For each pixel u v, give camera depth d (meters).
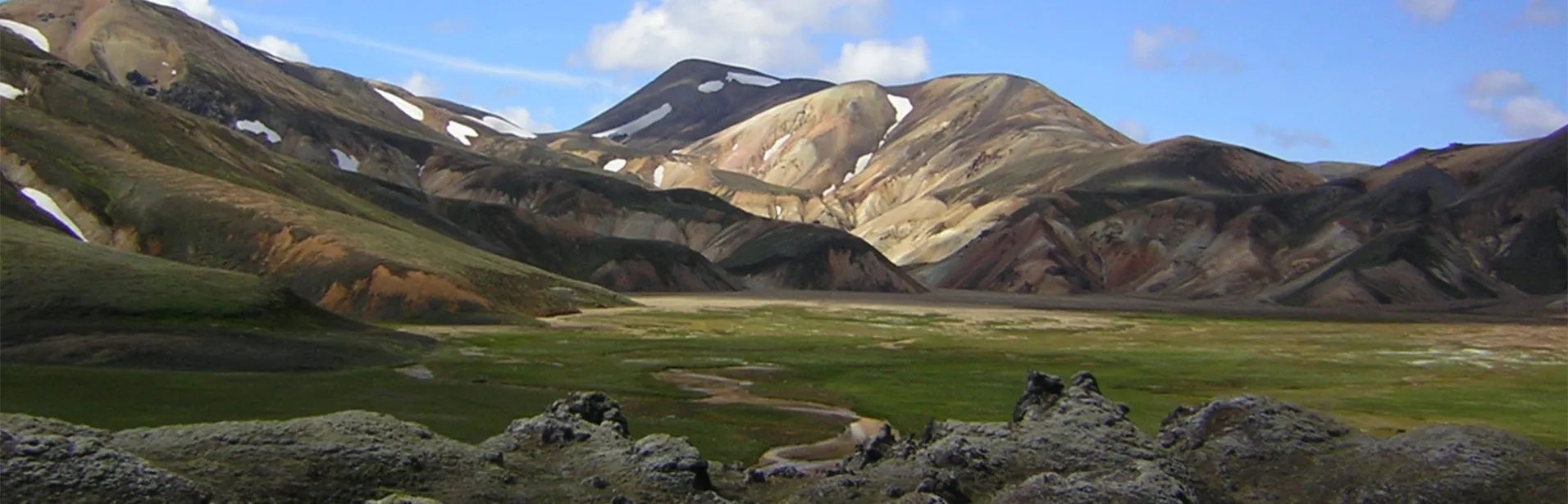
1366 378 83.19
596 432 33.41
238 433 28.91
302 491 26.67
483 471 29.50
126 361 67.94
